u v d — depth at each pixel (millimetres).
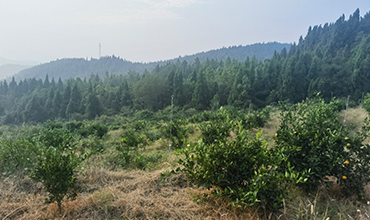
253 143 3229
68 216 2941
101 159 5289
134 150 7016
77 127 15516
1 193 3455
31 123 47594
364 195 3445
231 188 3279
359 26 89688
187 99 48094
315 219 2879
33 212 3021
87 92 55844
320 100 4578
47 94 60969
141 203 3271
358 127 8570
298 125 3938
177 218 2969
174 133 9406
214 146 3229
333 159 3430
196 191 3527
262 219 2953
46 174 2883
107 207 3121
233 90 43344
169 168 4453
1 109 62625
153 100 48031
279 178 2900
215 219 2918
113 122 33125
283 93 43469
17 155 4250
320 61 52438
